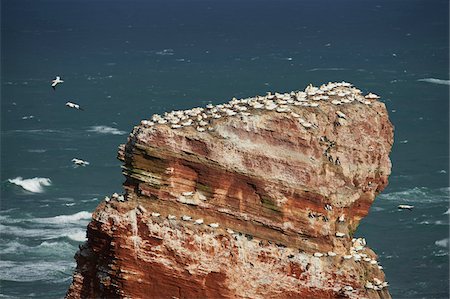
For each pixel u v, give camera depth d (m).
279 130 58.97
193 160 58.72
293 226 58.91
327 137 60.91
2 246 139.88
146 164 59.12
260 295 58.28
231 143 58.72
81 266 61.22
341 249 59.62
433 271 133.25
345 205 60.22
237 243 58.16
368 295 59.25
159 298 58.22
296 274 58.62
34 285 124.94
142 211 58.28
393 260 137.38
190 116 61.31
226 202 58.84
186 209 58.75
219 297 57.97
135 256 58.12
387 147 64.12
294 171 58.75
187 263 57.69
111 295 59.16
